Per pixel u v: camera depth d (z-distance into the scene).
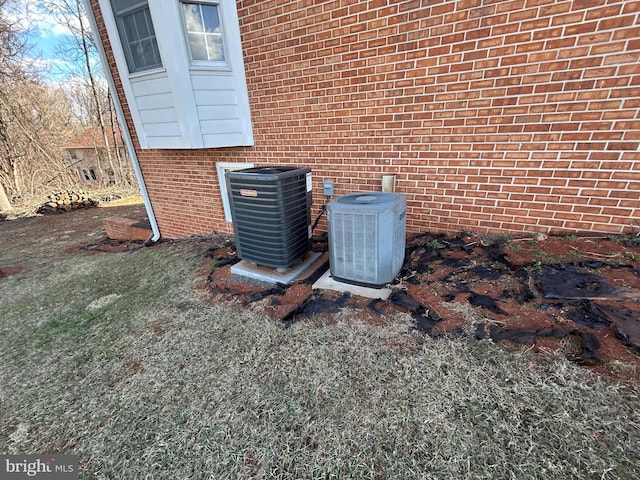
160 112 3.74
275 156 3.77
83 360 2.30
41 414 1.86
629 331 1.59
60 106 14.74
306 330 2.22
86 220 8.34
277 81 3.39
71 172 14.12
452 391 1.57
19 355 2.46
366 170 3.22
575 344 1.64
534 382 1.53
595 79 2.11
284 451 1.45
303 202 3.14
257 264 3.36
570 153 2.33
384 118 2.95
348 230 2.50
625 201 2.26
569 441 1.28
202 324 2.51
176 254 4.34
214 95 3.61
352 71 2.94
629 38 1.95
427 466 1.29
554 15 2.10
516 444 1.30
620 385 1.43
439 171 2.87
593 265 2.08
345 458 1.38
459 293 2.21
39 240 6.59
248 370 1.95
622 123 2.12
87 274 4.11
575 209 2.44
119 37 3.61
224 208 4.58
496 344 1.77
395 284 2.53
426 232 3.12
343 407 1.61
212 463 1.44
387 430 1.46
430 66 2.59
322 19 2.90
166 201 5.16
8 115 11.81
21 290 3.80
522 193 2.59
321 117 3.27
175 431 1.62
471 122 2.60
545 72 2.23
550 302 1.91
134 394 1.90
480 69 2.43
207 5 3.33
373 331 2.09
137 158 5.07
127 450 1.57
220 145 3.79
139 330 2.58
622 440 1.25
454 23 2.40
